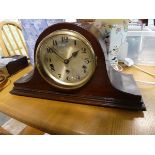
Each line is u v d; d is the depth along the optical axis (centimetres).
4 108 64
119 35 76
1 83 79
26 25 83
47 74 63
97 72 56
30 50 92
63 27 54
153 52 86
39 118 57
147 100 63
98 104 60
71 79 61
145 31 83
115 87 57
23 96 69
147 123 52
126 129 51
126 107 57
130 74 73
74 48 56
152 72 80
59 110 60
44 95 67
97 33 59
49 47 58
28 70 94
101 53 53
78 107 61
